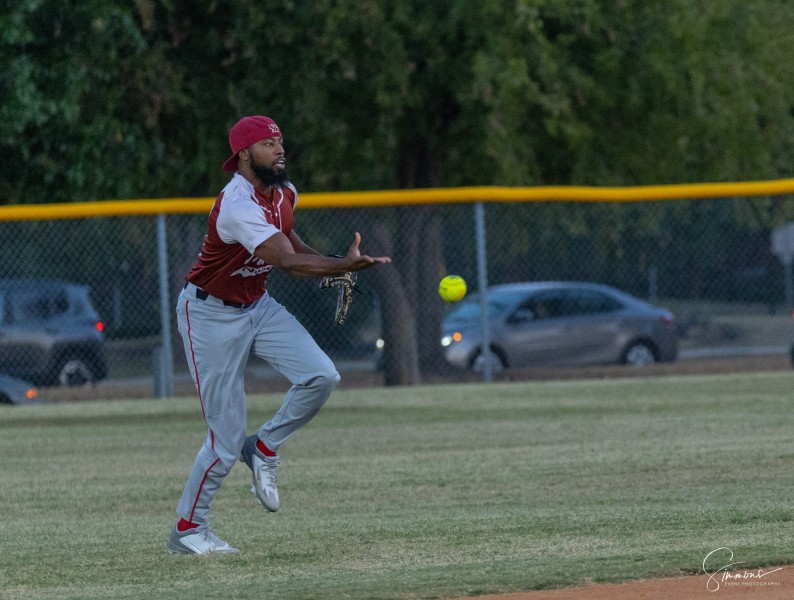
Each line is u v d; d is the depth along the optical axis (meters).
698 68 59.84
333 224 61.47
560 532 21.11
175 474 31.66
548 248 77.44
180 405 49.50
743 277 85.94
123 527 24.02
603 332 66.38
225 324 19.77
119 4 52.81
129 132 54.19
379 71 55.69
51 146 53.16
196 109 56.59
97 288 65.31
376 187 64.19
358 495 27.27
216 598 16.36
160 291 52.34
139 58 53.84
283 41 54.66
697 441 34.06
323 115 55.53
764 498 24.44
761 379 52.75
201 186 59.84
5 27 49.97
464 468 30.80
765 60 64.12
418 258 61.62
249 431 39.81
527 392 50.16
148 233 59.12
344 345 70.69
